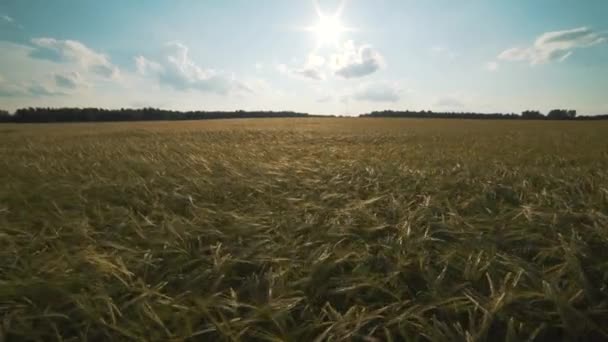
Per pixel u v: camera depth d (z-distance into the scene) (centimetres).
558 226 243
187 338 137
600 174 414
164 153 764
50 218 284
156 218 304
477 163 573
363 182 449
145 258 204
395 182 436
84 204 332
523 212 271
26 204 328
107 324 142
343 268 199
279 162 636
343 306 165
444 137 1439
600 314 143
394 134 1714
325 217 302
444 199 339
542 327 135
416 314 147
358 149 912
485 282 176
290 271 194
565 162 581
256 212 315
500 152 775
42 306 158
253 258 211
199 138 1484
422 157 691
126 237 246
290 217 297
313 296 172
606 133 1609
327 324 146
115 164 573
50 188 384
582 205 299
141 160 614
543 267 184
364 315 148
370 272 192
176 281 186
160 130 2348
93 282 176
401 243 226
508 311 146
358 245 232
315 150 888
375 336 143
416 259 201
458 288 167
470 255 195
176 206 339
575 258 180
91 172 498
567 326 135
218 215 301
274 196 377
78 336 140
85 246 226
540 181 411
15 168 521
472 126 2844
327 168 553
